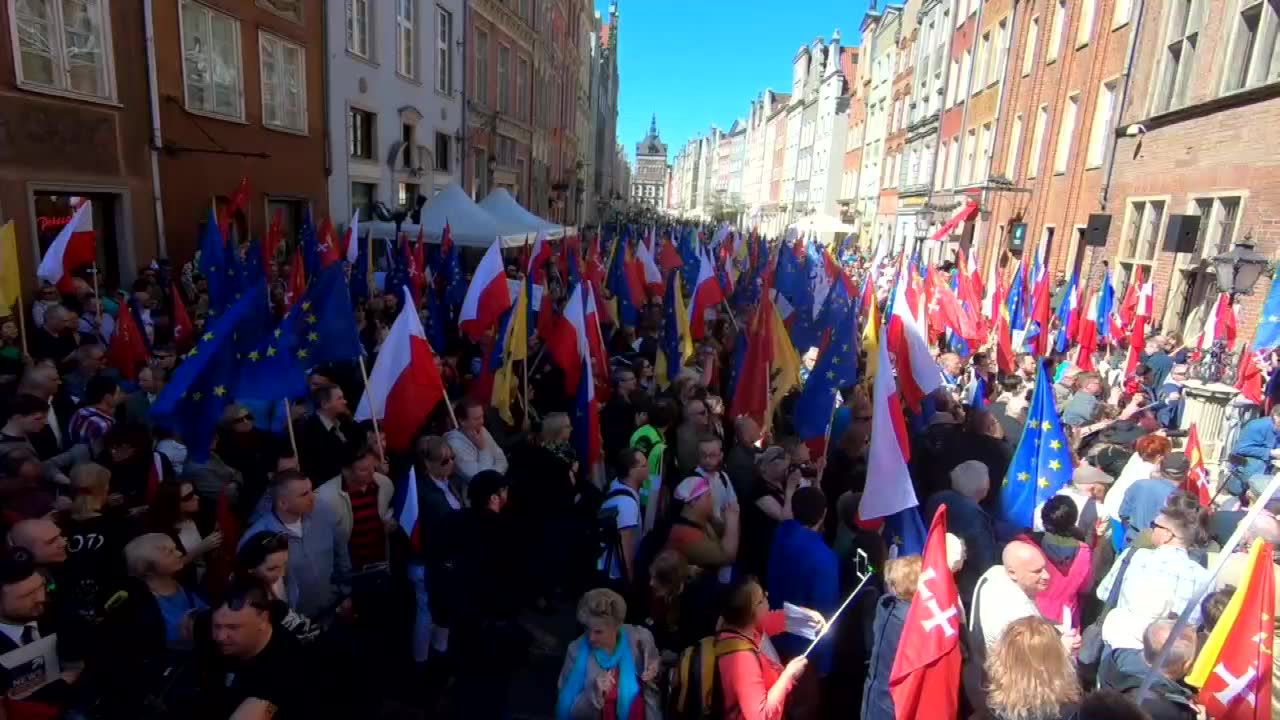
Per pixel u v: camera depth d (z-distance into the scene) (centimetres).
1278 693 360
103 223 1194
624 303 1241
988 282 2555
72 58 1094
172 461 542
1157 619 358
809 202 6375
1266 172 1166
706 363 848
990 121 2648
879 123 4509
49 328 777
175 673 323
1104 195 1745
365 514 484
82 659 335
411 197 2231
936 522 330
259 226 1530
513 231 1541
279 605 320
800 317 1155
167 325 930
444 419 628
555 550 469
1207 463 813
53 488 427
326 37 1716
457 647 421
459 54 2488
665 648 435
